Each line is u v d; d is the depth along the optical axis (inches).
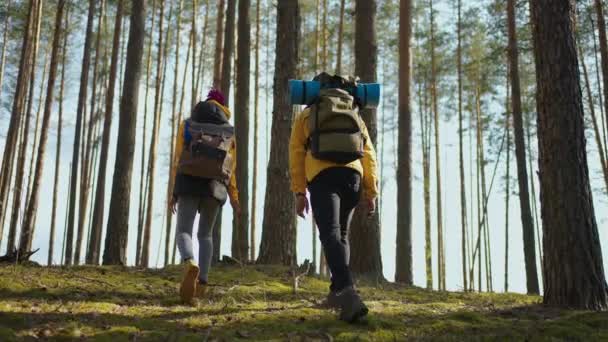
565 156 177.8
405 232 391.9
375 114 311.4
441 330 129.8
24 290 164.4
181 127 161.3
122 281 197.5
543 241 181.8
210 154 155.8
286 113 307.6
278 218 297.9
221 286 201.0
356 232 306.2
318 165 125.5
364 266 301.6
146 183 614.2
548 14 184.1
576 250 173.3
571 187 176.6
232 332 118.2
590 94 557.0
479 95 759.1
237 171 410.3
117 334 113.5
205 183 157.8
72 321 123.1
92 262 450.9
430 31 735.7
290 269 260.2
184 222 156.7
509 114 664.4
